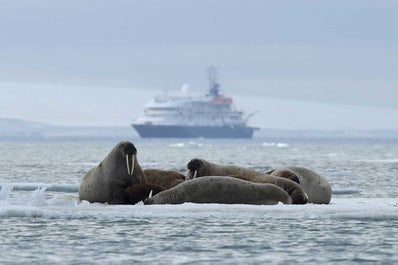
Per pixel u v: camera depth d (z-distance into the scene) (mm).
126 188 73125
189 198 71000
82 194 74812
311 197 78125
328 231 58938
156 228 60031
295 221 63500
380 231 59000
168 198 71125
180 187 71438
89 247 52438
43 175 142375
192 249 51906
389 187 114312
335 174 151875
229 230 59219
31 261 47719
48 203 71688
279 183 73750
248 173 76875
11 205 70438
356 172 160625
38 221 63438
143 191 72750
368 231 58969
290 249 52000
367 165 199500
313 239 55656
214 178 71312
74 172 153750
